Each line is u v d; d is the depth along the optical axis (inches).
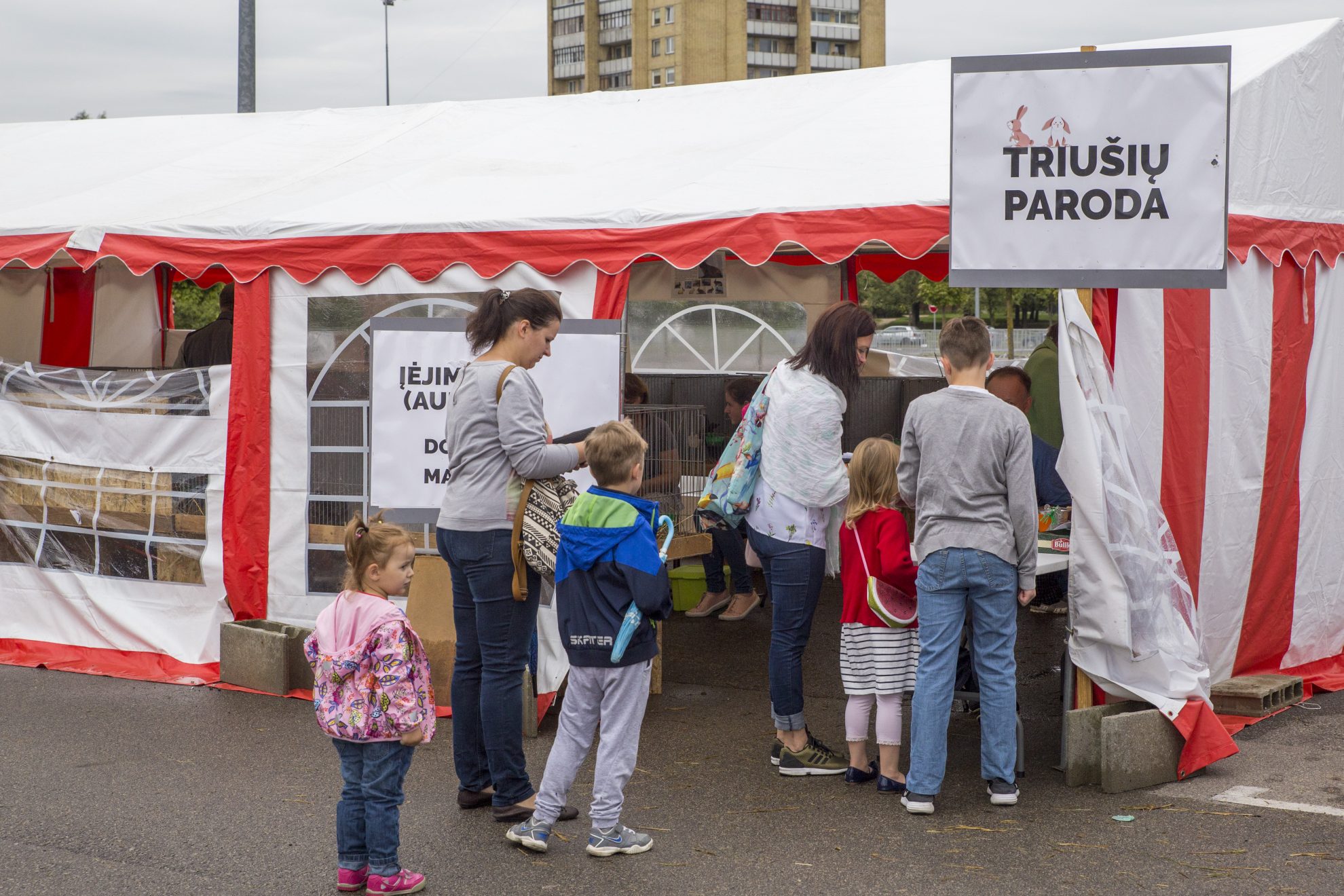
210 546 255.9
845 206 205.8
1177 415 203.6
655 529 159.9
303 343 245.8
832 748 208.8
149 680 253.9
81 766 199.5
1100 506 185.9
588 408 208.4
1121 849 161.0
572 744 161.6
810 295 402.0
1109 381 188.2
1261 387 224.4
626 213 219.5
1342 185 250.2
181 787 189.5
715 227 213.0
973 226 179.5
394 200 252.4
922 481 174.6
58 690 247.4
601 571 158.2
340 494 244.7
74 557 269.6
